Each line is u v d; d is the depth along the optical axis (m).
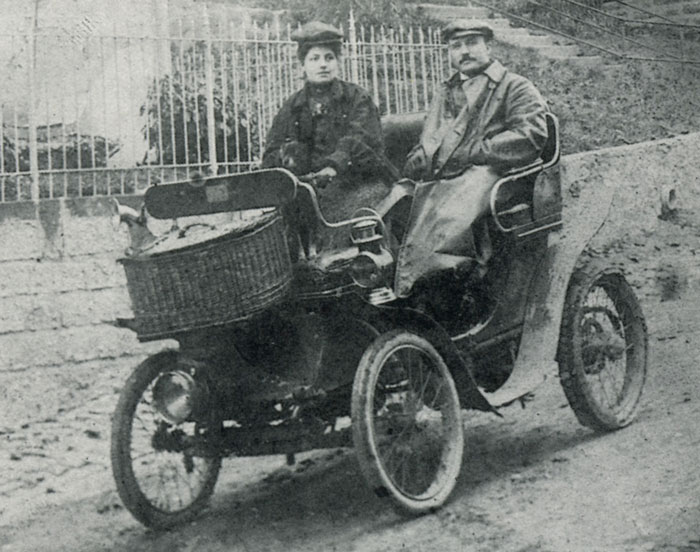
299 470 4.27
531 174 4.16
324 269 3.57
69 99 6.34
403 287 3.96
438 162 4.36
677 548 2.91
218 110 6.80
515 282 4.13
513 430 4.40
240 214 5.71
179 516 3.67
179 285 3.45
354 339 3.62
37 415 5.44
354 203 4.22
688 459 3.59
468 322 4.07
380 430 3.48
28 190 6.27
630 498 3.30
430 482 3.62
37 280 5.85
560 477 3.65
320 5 8.31
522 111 4.19
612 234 6.12
